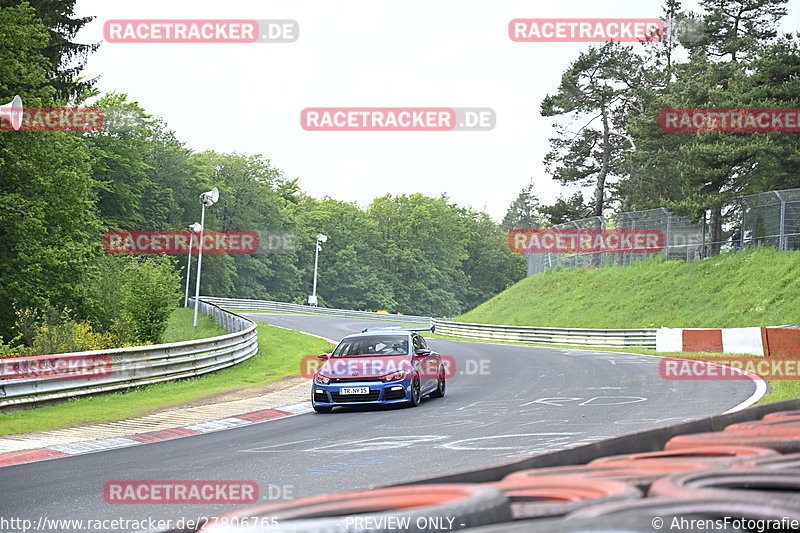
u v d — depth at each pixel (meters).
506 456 14.66
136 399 26.56
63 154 54.59
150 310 43.09
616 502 2.68
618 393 26.45
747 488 3.04
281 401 27.06
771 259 62.91
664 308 66.44
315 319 104.06
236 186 167.88
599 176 103.38
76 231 55.94
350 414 23.70
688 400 23.67
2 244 52.06
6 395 22.91
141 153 110.44
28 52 57.00
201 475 13.59
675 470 3.66
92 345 33.00
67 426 21.00
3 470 14.65
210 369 35.31
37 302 50.31
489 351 53.47
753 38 83.81
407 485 3.63
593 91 99.38
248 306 125.12
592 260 87.00
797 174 66.56
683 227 73.44
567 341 63.69
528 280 95.06
